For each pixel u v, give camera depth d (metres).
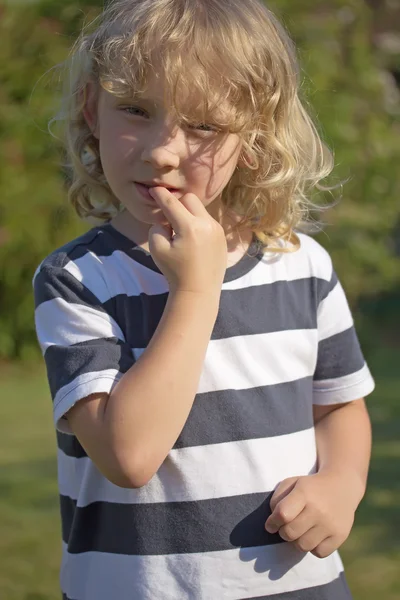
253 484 2.20
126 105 2.21
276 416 2.28
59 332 2.17
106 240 2.32
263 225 2.48
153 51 2.17
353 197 10.03
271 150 2.44
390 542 4.46
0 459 6.07
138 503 2.15
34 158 9.54
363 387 2.55
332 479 2.33
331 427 2.53
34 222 9.52
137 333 2.21
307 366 2.41
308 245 2.56
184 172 2.21
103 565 2.18
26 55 9.52
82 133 2.60
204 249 2.13
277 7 9.29
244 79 2.24
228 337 2.28
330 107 9.45
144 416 1.99
